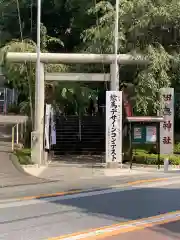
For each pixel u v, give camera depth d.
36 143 18.30
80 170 17.34
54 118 22.89
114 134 17.91
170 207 9.80
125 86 21.17
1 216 8.83
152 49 19.55
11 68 21.86
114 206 9.96
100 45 20.86
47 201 10.69
